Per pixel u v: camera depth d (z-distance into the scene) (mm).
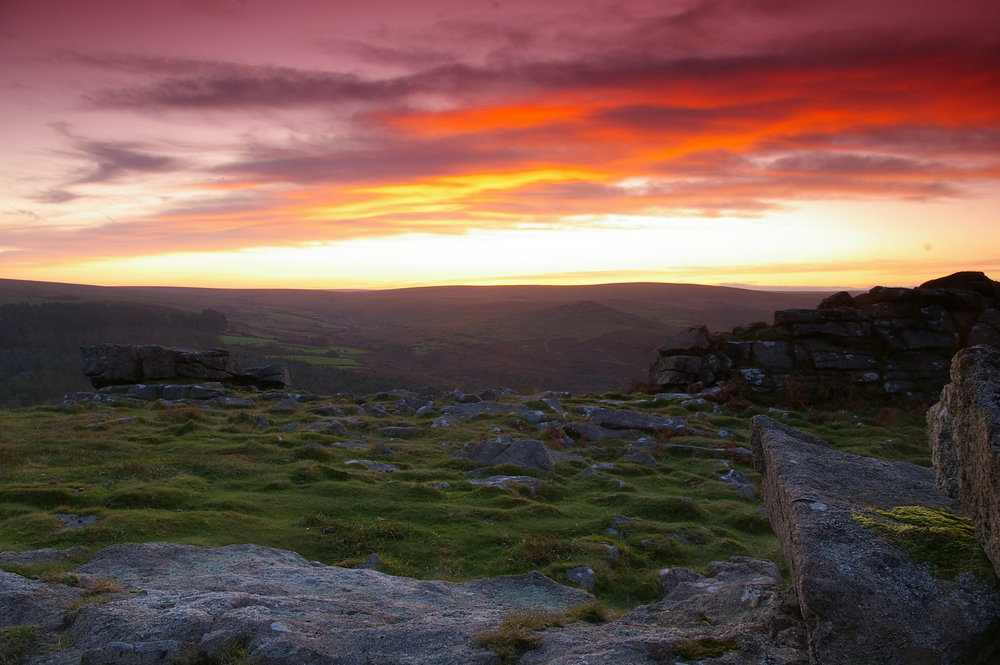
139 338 152500
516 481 21078
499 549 15680
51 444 23812
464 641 8531
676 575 13906
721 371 38469
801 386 35469
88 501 17484
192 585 11023
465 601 11344
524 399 38594
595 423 30188
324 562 14750
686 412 33625
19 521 15656
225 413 31562
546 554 15148
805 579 6914
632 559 15570
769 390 36281
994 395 6801
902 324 37781
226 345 162875
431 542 15836
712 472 24000
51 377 111125
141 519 15711
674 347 40844
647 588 13977
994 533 6469
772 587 9320
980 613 6531
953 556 7121
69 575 11133
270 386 43406
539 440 25844
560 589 12312
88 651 8125
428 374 157500
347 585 11719
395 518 17391
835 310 38750
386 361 170750
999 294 38781
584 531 17219
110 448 23516
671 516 18906
